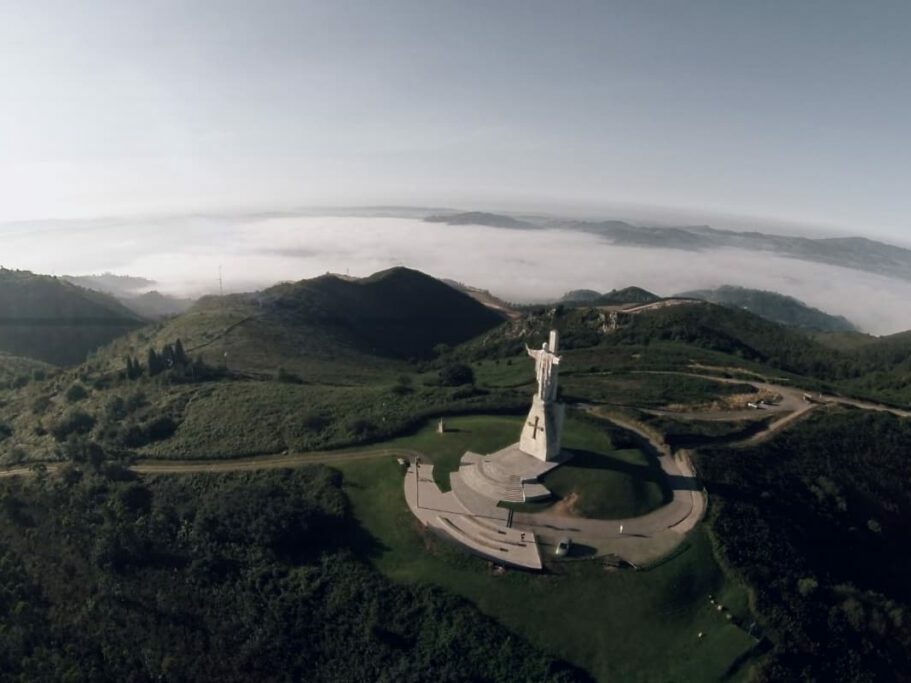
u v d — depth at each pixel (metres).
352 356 198.12
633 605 64.94
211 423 106.38
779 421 106.38
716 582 68.50
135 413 112.38
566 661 60.22
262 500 80.56
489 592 66.69
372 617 64.94
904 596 77.81
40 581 72.94
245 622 66.06
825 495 85.69
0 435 116.12
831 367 170.38
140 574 72.81
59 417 114.19
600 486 78.94
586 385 127.75
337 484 86.19
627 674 59.31
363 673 60.22
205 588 70.62
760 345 188.25
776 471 88.56
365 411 108.06
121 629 66.94
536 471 81.75
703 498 79.81
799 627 63.50
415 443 96.06
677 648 61.72
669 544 71.75
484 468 83.94
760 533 74.94
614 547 71.12
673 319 176.50
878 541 83.31
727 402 114.94
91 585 71.88
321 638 64.56
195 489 87.88
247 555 73.94
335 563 72.12
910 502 91.00
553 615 64.06
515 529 73.81
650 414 105.19
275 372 150.75
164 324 199.38
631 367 141.50
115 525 78.94
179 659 63.16
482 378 155.25
